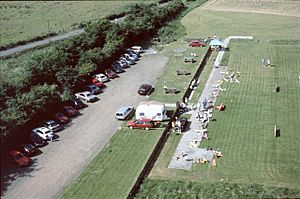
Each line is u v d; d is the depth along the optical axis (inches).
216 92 2893.7
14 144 2329.0
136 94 2957.7
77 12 5137.8
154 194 1889.8
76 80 2962.6
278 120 2485.2
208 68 3353.8
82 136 2440.9
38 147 2340.1
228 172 2023.9
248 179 1958.7
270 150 2187.5
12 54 3467.0
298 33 4082.2
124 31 3777.1
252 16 4790.8
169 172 2055.9
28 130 2440.9
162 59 3612.2
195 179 1982.0
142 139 2346.2
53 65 2970.0
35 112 2465.6
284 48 3676.2
